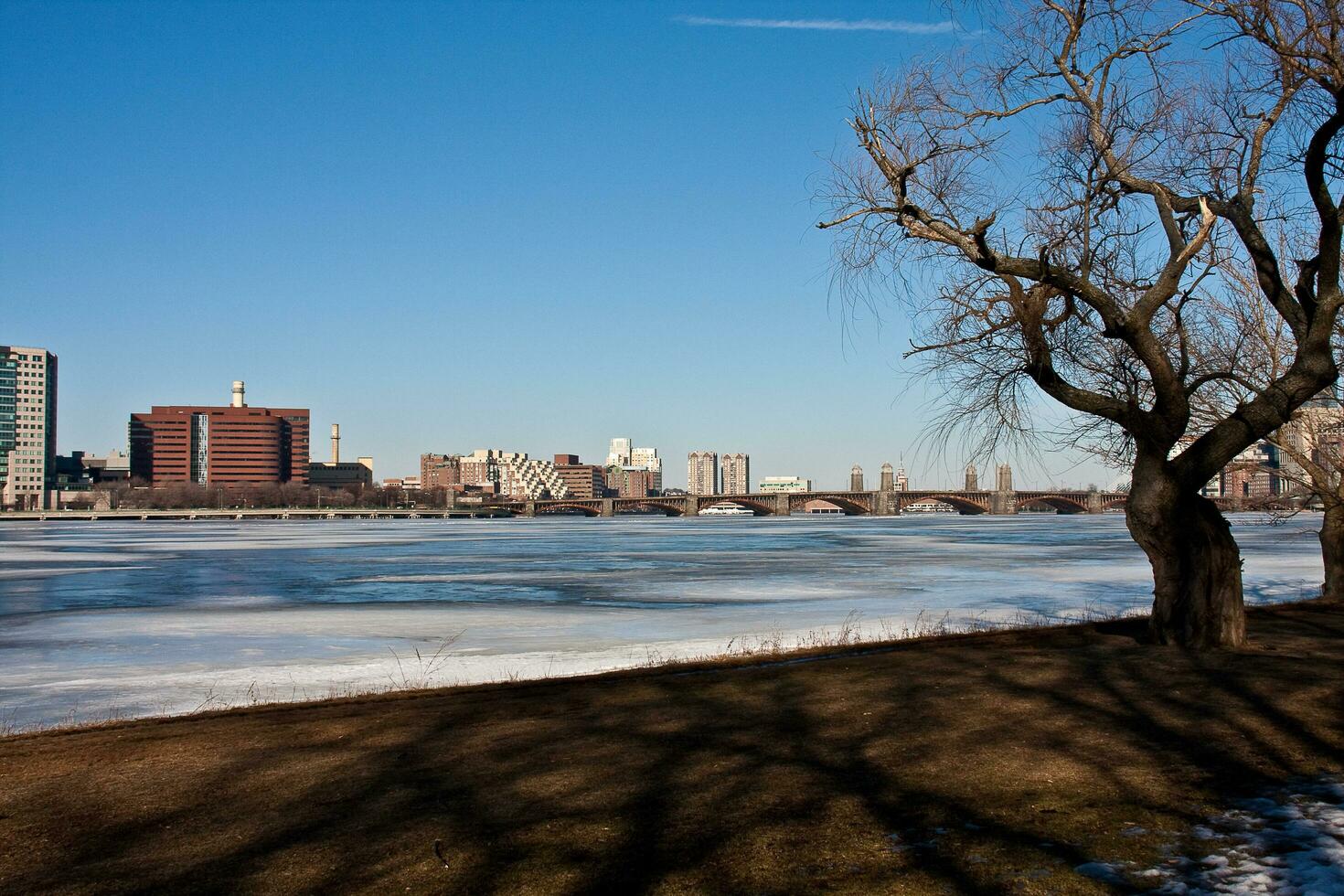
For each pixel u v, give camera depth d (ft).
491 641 115.14
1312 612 94.99
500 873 30.91
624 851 32.50
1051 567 238.27
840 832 33.76
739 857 31.71
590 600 166.61
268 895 29.81
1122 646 72.08
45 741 53.31
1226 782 38.42
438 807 37.91
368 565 263.90
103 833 36.24
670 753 44.88
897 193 65.10
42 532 598.75
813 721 50.75
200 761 46.68
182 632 126.62
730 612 144.87
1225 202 72.28
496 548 362.33
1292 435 108.37
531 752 46.01
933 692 57.21
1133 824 33.99
